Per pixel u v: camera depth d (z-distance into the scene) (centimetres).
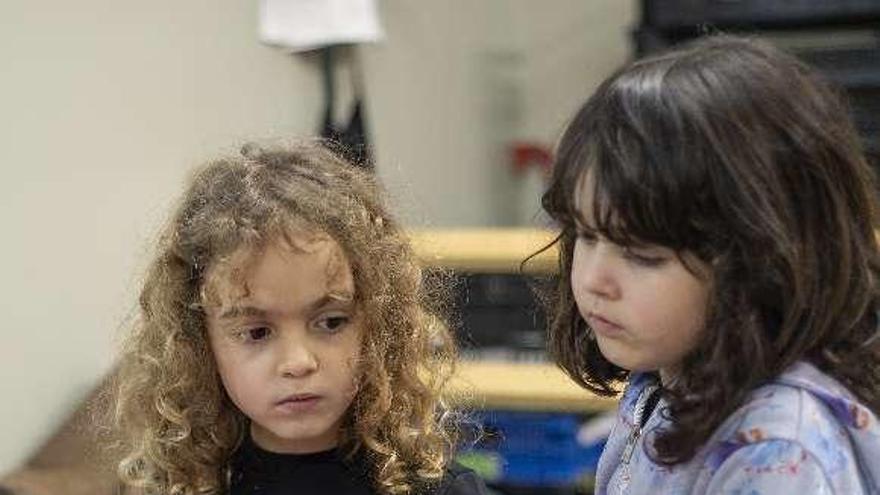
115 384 168
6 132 266
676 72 108
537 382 332
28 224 274
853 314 111
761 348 105
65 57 286
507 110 615
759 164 103
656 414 124
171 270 139
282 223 129
